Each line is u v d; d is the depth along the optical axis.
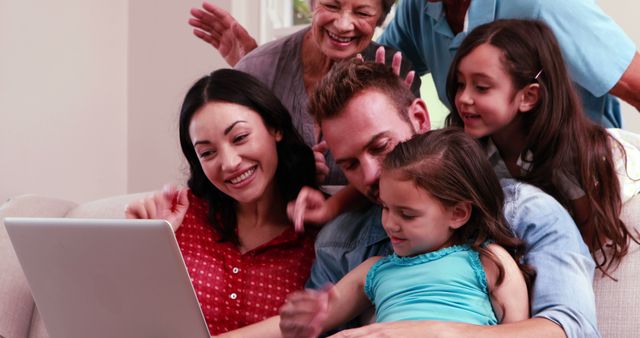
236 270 1.78
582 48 1.92
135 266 1.40
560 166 1.66
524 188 1.58
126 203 2.10
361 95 1.58
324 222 1.76
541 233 1.50
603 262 1.63
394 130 1.58
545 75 1.68
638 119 2.40
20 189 2.90
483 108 1.69
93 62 3.11
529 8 1.94
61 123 3.02
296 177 1.84
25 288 2.05
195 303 1.38
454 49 2.07
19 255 1.55
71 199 3.06
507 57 1.67
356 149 1.57
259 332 1.61
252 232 1.84
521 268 1.47
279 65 2.21
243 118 1.74
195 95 1.77
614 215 1.62
